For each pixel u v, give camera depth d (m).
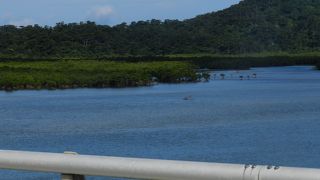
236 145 35.84
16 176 9.75
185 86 129.00
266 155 30.98
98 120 55.78
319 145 34.62
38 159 4.02
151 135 42.97
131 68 147.38
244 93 100.81
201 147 35.41
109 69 144.25
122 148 36.09
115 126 50.00
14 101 84.69
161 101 83.31
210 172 3.61
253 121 52.94
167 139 40.25
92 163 3.90
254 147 34.59
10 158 4.10
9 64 161.25
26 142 40.00
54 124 52.00
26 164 4.05
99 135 43.34
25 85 120.94
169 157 31.73
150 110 67.88
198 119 56.00
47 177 5.56
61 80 123.88
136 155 33.28
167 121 54.34
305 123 50.19
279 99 84.75
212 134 43.16
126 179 4.10
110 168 3.85
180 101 83.00
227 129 46.47
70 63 162.88
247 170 3.54
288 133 42.38
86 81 126.31
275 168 3.51
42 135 43.69
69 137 42.28
